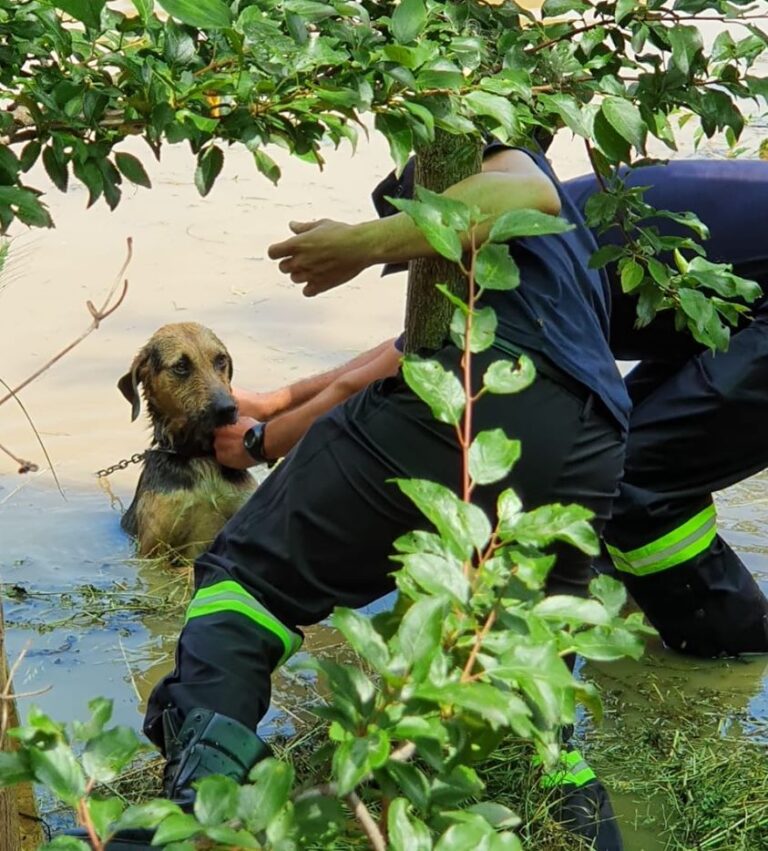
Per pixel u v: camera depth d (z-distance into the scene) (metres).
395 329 9.95
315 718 5.79
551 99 3.70
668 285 4.09
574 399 4.66
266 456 6.88
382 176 13.08
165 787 4.53
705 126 3.90
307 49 3.37
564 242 4.87
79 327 9.70
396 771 2.33
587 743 5.64
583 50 3.98
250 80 3.35
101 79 3.38
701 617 6.22
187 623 4.77
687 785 5.30
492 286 2.82
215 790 2.32
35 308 9.95
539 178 4.48
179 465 7.39
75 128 3.39
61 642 6.37
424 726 2.25
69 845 2.26
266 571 4.75
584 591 4.99
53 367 9.18
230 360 7.81
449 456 4.62
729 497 8.07
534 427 4.61
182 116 3.37
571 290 4.79
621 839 4.96
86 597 6.84
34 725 2.28
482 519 2.53
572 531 2.54
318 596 4.80
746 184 6.07
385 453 4.63
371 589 4.87
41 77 3.37
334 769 2.20
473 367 4.61
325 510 4.69
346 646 6.52
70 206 12.02
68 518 7.70
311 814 2.33
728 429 5.89
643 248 4.18
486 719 2.47
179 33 3.27
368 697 2.34
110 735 2.40
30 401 8.82
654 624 6.37
